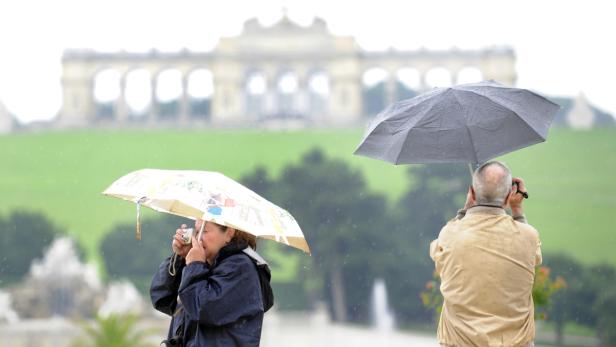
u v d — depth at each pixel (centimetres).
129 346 9994
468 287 1741
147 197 1625
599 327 17875
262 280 1683
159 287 1739
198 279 1593
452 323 1758
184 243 1725
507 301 1730
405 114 1914
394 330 19962
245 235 1698
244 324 1597
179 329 1692
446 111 1872
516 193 1888
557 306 17662
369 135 1933
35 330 17750
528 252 1761
